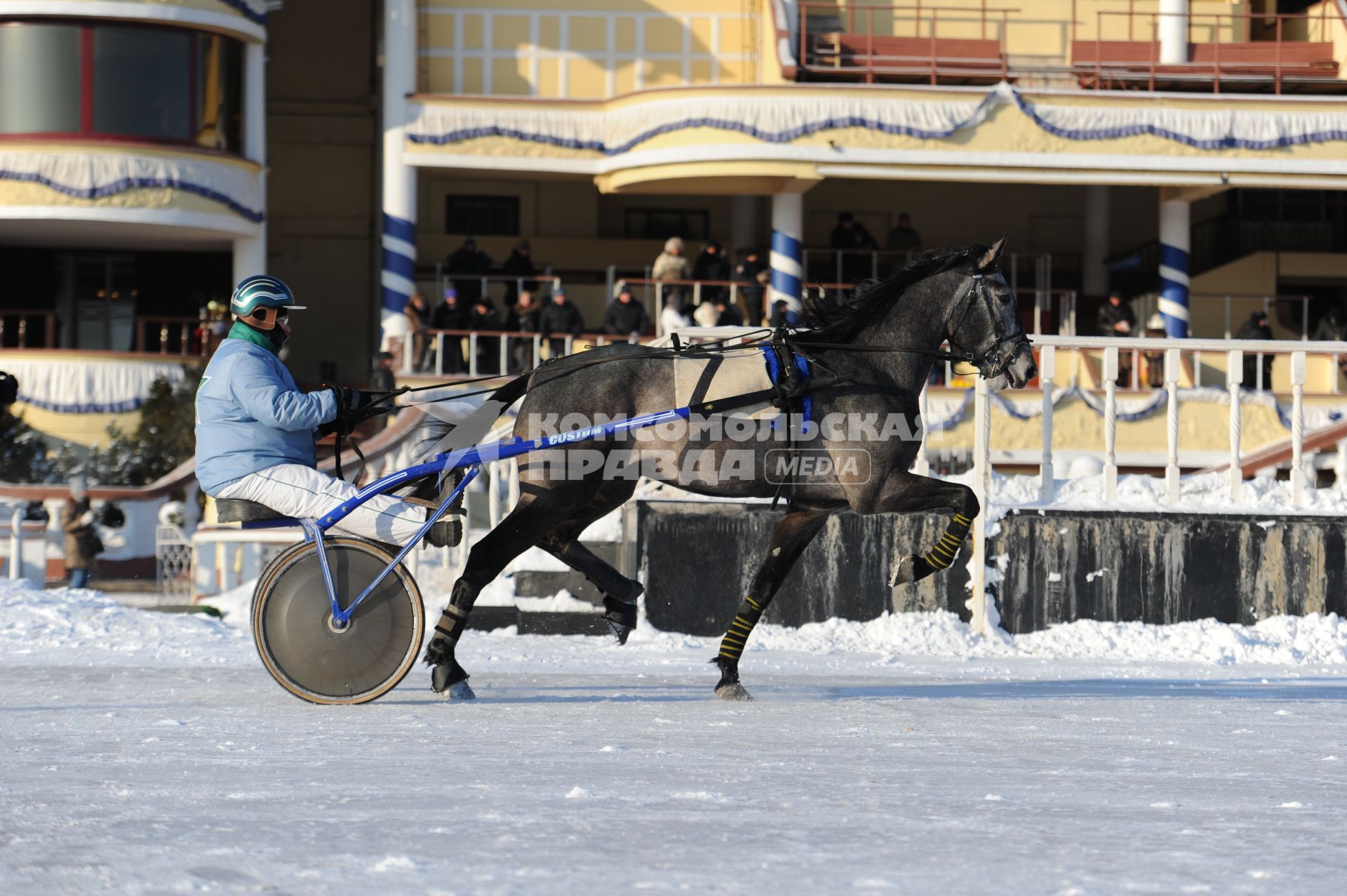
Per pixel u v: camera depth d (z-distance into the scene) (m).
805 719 8.96
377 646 9.57
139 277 36.06
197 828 5.46
